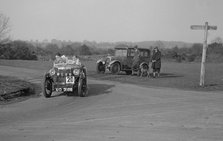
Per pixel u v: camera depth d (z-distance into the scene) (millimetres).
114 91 15922
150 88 17578
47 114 9828
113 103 12242
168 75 26281
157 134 7469
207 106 11742
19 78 20078
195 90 17406
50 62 40406
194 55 54438
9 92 13102
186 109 11023
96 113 10062
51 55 54375
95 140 6879
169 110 10781
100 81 20703
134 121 8898
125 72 27219
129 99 13375
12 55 49719
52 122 8625
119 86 18078
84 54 61625
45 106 11312
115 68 25375
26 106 11211
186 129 8023
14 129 7766
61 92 15094
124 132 7605
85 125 8305
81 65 14359
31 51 54344
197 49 58875
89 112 10234
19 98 13008
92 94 14758
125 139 6984
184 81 21406
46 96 13352
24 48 51219
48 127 8008
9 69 28750
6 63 37594
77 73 13734
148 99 13453
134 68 25172
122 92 15602
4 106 11125
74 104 11875
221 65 42719
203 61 19078
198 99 13703
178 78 23516
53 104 11781
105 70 25859
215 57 52375
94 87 17453
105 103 12227
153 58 24000
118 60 25422
